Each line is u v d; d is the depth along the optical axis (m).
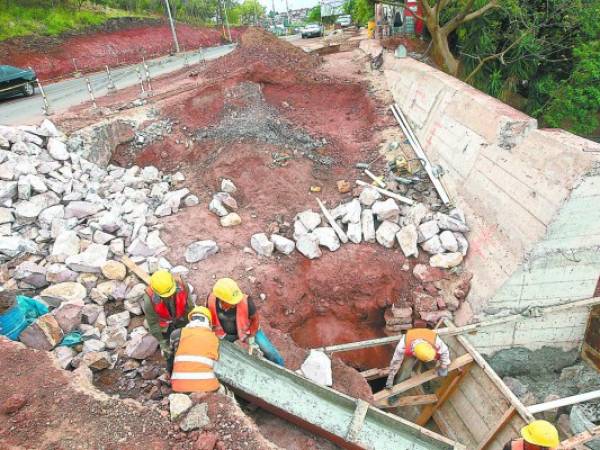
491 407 6.56
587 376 7.50
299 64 15.94
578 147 6.59
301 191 10.09
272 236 8.60
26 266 6.42
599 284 7.91
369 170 10.77
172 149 10.97
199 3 51.50
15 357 4.57
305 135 12.14
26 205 7.62
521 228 7.25
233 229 8.80
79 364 5.07
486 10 14.89
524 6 15.68
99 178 9.45
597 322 7.63
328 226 9.17
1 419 3.89
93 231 7.56
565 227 6.73
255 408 5.00
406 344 5.98
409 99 12.58
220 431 3.85
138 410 4.06
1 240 6.70
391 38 18.58
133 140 10.95
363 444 4.36
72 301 5.85
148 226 8.48
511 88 17.36
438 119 10.64
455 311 8.09
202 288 7.30
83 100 13.45
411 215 9.11
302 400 4.76
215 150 10.79
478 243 8.20
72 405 4.07
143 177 9.86
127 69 21.84
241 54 15.10
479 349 7.77
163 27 34.00
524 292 7.32
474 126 9.09
